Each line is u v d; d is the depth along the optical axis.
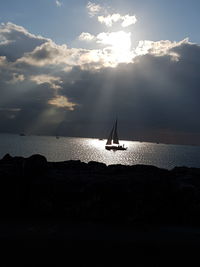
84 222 14.48
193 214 15.48
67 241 12.24
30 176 15.77
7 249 11.27
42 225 13.77
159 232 13.77
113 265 10.66
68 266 10.41
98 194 15.15
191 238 13.29
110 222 14.67
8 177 15.41
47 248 11.56
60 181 15.75
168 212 15.34
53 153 133.00
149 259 11.23
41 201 15.06
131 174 17.52
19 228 13.23
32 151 134.88
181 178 18.22
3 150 130.62
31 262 10.51
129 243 12.44
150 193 15.42
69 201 15.09
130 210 14.97
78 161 20.31
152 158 140.50
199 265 11.03
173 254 11.73
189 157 159.62
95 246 11.98
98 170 18.47
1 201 14.95
